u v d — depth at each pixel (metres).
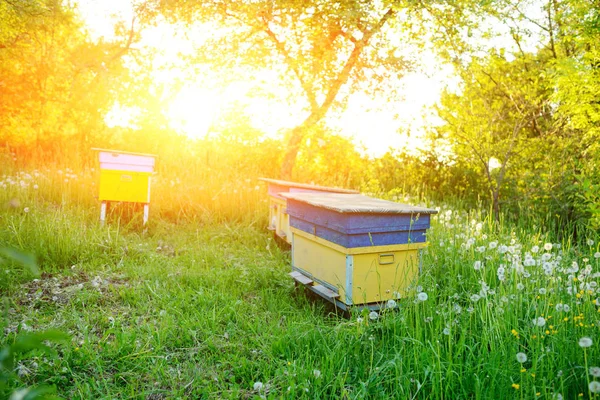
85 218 7.14
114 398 2.88
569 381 2.83
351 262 4.04
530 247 5.91
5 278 4.58
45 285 4.65
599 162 7.04
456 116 9.76
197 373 3.18
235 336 3.78
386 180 12.45
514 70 10.33
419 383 2.87
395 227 4.16
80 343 3.45
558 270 4.14
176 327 3.83
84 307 4.20
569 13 7.48
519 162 9.32
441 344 3.28
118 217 7.47
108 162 7.03
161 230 7.39
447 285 4.69
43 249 5.32
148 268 5.36
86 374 3.09
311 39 10.80
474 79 9.93
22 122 12.24
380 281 4.20
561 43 9.52
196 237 7.37
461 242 5.84
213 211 8.55
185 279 5.08
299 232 4.89
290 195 5.08
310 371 3.07
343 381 2.93
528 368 3.03
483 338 3.09
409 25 11.02
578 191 7.56
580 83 7.33
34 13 10.35
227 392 2.98
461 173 11.57
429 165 12.34
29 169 9.77
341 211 3.95
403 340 3.29
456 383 2.91
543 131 9.89
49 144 12.25
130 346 3.38
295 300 4.77
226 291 4.83
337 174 12.68
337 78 11.18
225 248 6.92
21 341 1.06
